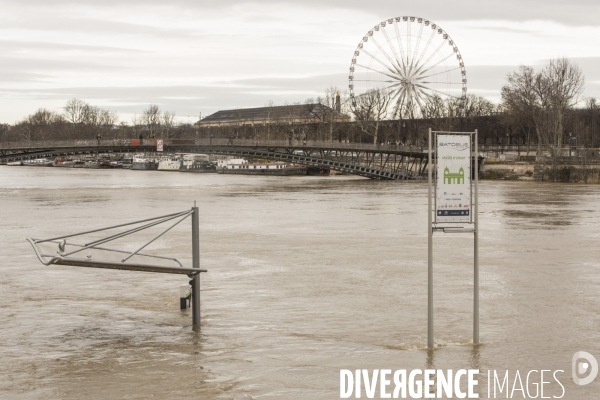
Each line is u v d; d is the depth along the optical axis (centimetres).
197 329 3391
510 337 3247
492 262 5306
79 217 8650
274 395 2578
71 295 4097
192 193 12938
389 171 18662
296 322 3522
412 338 3241
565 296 4112
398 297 4075
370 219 8369
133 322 3512
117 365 2880
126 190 13800
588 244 6300
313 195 12419
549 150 19162
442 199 2983
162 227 7525
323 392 2606
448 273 4838
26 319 3572
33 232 7162
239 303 3916
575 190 13862
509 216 8781
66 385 2667
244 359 2956
